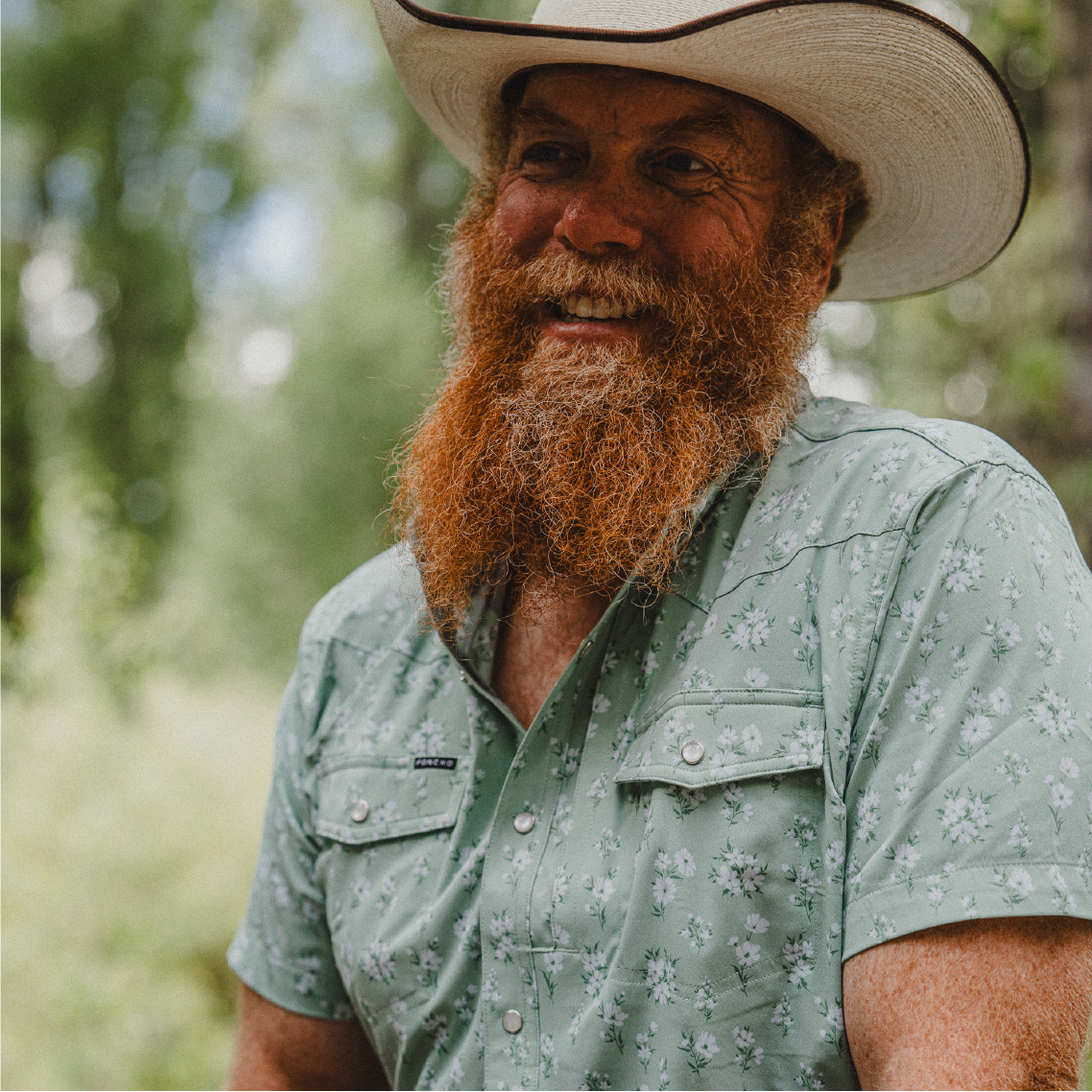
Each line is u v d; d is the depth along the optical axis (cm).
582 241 126
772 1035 104
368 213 1596
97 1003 459
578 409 125
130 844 527
